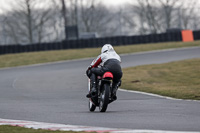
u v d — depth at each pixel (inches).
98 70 1239.5
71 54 5132.9
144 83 2390.5
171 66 3161.9
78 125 986.7
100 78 1239.5
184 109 1286.9
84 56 4889.3
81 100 1792.6
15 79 3211.1
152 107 1389.0
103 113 1225.4
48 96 2047.2
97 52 5182.1
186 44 5354.3
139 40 5792.3
